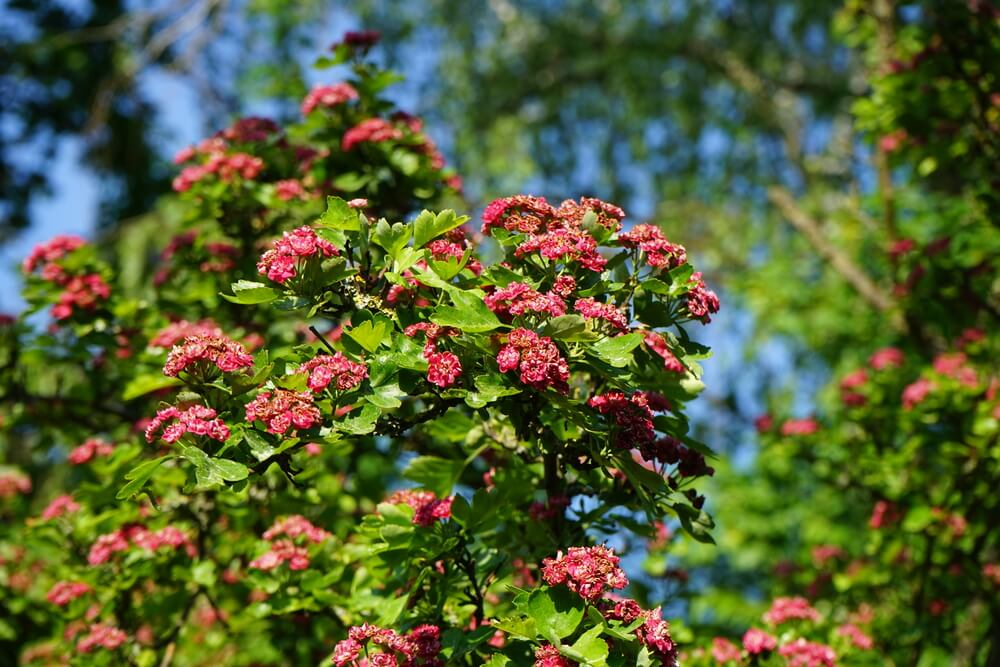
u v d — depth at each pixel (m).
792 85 13.19
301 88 5.74
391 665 2.97
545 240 3.15
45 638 5.62
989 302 6.35
